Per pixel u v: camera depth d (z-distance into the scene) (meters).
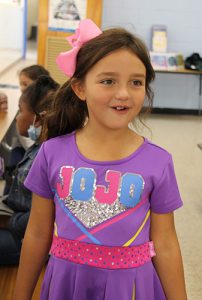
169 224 1.10
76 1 5.62
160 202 1.06
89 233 1.04
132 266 1.04
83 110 1.17
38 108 2.00
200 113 7.12
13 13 10.36
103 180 1.04
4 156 2.77
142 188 1.03
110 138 1.04
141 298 1.05
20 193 2.02
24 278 1.18
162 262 1.11
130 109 1.01
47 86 2.07
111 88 0.98
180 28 6.81
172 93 7.05
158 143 5.38
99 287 1.04
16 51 10.76
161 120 6.64
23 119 2.20
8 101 3.55
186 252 2.87
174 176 1.08
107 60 0.97
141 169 1.04
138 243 1.05
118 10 6.68
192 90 7.07
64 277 1.05
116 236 1.03
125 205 1.03
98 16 5.68
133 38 1.01
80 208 1.04
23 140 2.78
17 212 2.06
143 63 1.01
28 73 3.19
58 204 1.08
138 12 6.70
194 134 5.91
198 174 4.39
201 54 6.93
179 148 5.23
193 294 2.42
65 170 1.06
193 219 3.37
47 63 5.76
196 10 6.74
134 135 1.08
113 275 1.03
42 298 1.11
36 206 1.15
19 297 1.19
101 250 1.03
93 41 1.00
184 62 6.76
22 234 2.01
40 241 1.16
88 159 1.05
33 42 14.57
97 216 1.04
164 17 6.75
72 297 1.05
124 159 1.04
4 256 2.19
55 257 1.08
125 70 0.98
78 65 1.04
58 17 5.66
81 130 1.12
